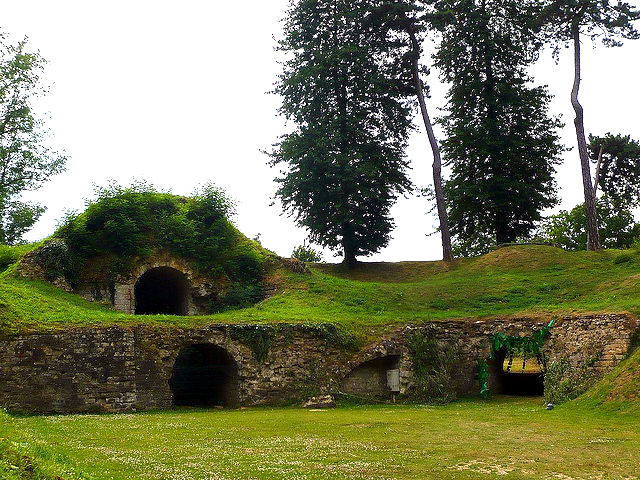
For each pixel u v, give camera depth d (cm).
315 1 4159
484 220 4556
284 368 2462
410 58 4372
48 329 2189
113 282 3100
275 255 3559
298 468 1159
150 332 2348
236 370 2439
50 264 2945
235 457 1261
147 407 2248
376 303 3159
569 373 2322
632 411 1822
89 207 3244
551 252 4012
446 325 2795
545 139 4447
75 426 1697
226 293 3328
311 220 4091
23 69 3750
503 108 4378
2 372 2072
